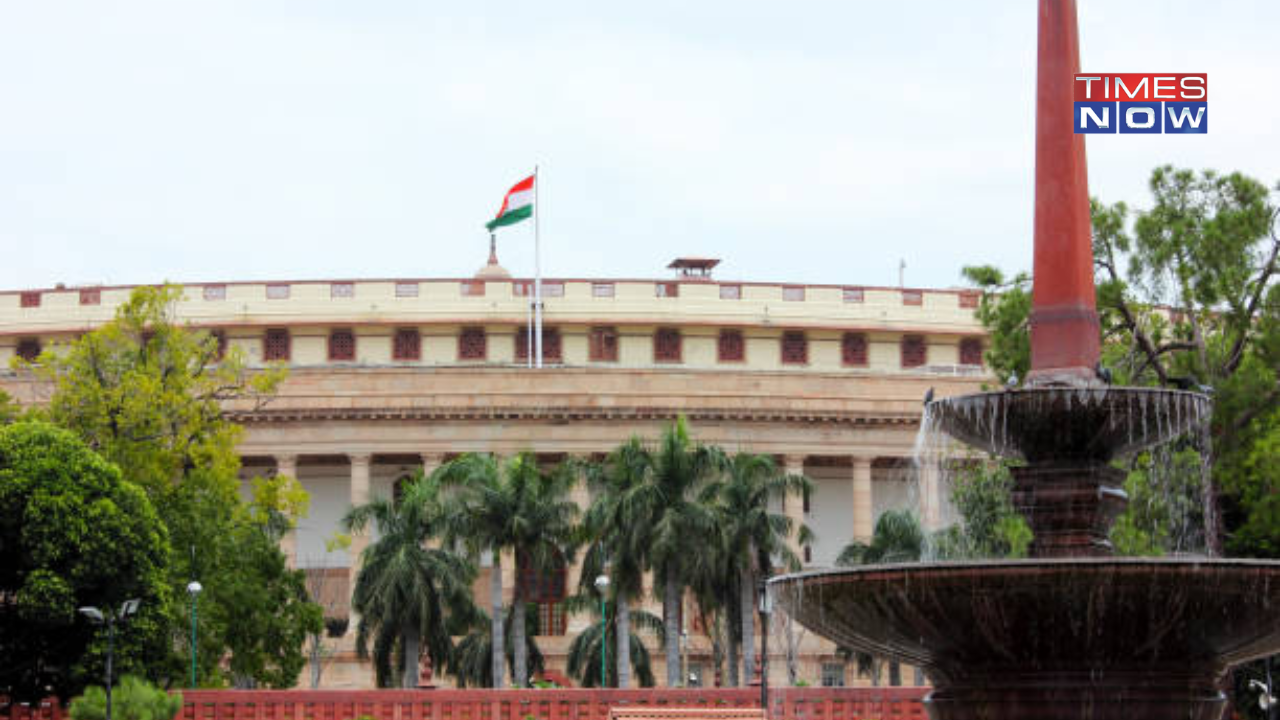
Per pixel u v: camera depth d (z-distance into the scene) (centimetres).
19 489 5809
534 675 8075
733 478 7150
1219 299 5391
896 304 10644
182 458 7444
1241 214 5381
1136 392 2595
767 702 5184
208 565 6738
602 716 5503
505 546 7162
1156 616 2331
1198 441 5100
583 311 10362
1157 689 2406
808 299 10575
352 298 10356
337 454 9538
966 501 5681
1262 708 5603
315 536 9812
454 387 9619
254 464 9862
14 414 7494
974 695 2458
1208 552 4794
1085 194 2762
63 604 5722
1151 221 5469
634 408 9569
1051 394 2608
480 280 10412
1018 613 2348
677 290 10475
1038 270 2742
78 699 5219
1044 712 2412
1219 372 5375
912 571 2369
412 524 7169
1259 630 2391
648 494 6975
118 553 5866
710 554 6969
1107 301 5366
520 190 10112
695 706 5503
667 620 7000
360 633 7269
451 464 7262
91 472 5950
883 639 2514
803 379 9838
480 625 7688
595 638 7644
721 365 10444
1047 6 2778
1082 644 2375
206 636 6575
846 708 5478
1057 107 2750
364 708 5531
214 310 10338
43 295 10419
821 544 9981
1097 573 2291
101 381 7369
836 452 9725
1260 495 5294
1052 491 2678
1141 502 5088
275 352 10331
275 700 5531
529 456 7575
